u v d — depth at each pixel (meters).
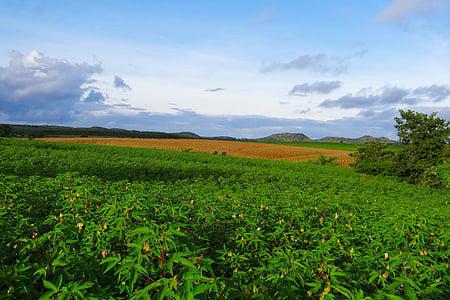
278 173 26.59
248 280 4.19
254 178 22.42
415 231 6.52
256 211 7.49
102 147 49.56
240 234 5.60
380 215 8.68
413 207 10.78
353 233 6.53
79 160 24.36
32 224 5.73
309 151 74.50
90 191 7.77
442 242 5.96
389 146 39.81
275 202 9.22
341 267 4.82
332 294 3.64
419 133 33.16
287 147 82.00
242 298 3.16
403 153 33.88
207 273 4.56
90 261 4.40
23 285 3.65
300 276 4.02
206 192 10.09
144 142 78.25
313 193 13.41
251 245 5.58
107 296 3.53
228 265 4.74
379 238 6.22
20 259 4.58
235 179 20.06
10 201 6.93
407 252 5.09
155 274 3.89
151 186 10.99
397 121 34.44
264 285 3.58
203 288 3.10
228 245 5.72
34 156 25.58
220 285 3.31
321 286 3.77
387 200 13.78
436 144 32.59
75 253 4.48
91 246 4.74
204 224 6.33
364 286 4.35
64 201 7.02
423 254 5.05
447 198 21.02
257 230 5.61
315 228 6.48
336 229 6.66
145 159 31.62
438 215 9.34
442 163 32.41
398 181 32.78
